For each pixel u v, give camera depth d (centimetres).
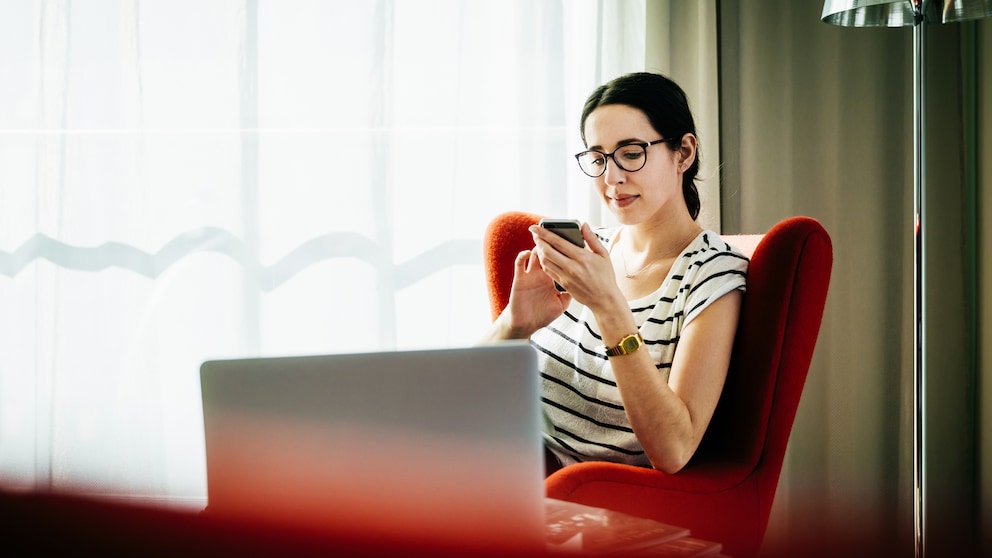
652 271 155
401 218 257
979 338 241
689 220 157
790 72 243
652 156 150
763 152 243
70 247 256
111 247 256
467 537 86
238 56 252
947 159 241
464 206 254
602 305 131
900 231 244
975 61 239
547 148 250
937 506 243
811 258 138
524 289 155
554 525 92
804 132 243
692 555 83
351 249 256
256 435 88
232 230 256
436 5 253
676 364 138
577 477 128
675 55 243
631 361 130
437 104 254
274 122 255
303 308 257
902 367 245
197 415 259
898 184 243
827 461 247
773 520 247
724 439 144
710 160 240
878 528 245
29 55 258
